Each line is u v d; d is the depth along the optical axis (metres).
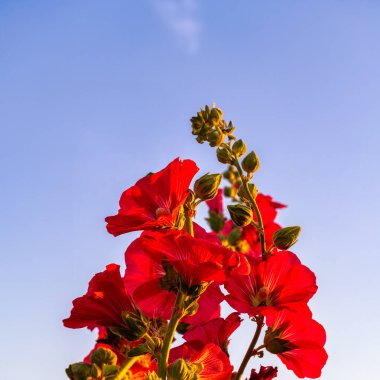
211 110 0.90
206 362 0.75
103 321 0.76
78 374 0.75
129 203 0.76
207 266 0.67
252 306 0.78
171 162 0.75
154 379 0.69
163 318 0.75
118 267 0.77
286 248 0.83
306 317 0.80
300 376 0.81
